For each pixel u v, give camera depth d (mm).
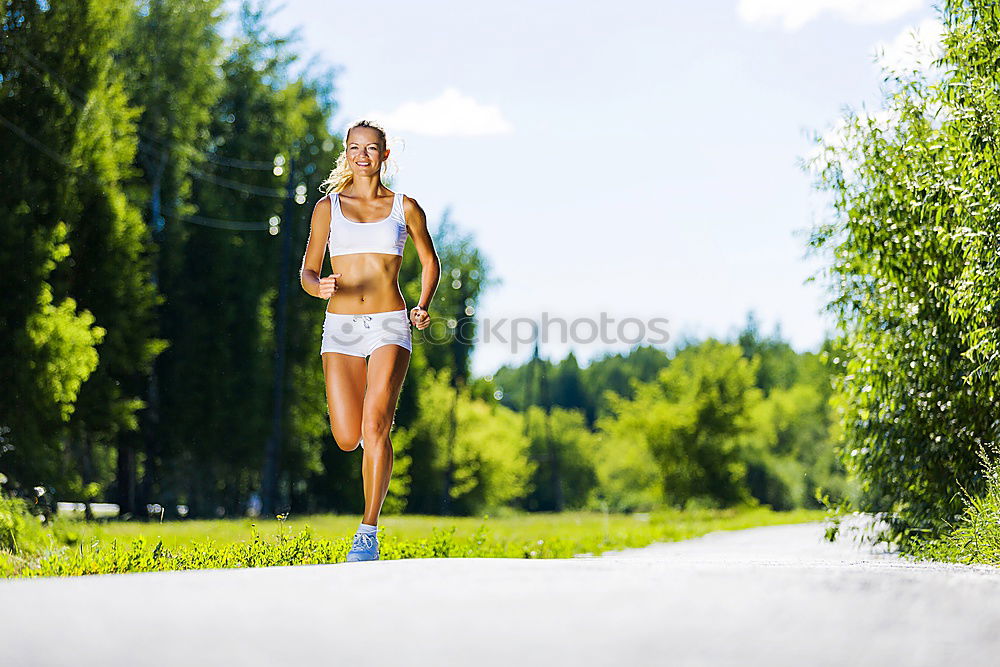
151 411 89938
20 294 50875
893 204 28391
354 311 16156
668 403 137250
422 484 148375
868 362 28969
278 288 104500
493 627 7980
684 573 10328
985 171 24203
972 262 24438
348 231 16234
